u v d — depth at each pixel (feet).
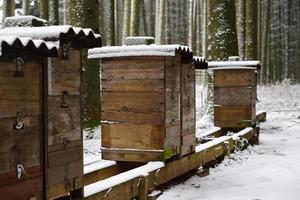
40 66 16.90
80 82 17.93
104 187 18.52
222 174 23.57
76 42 17.78
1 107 16.19
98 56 21.40
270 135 32.32
